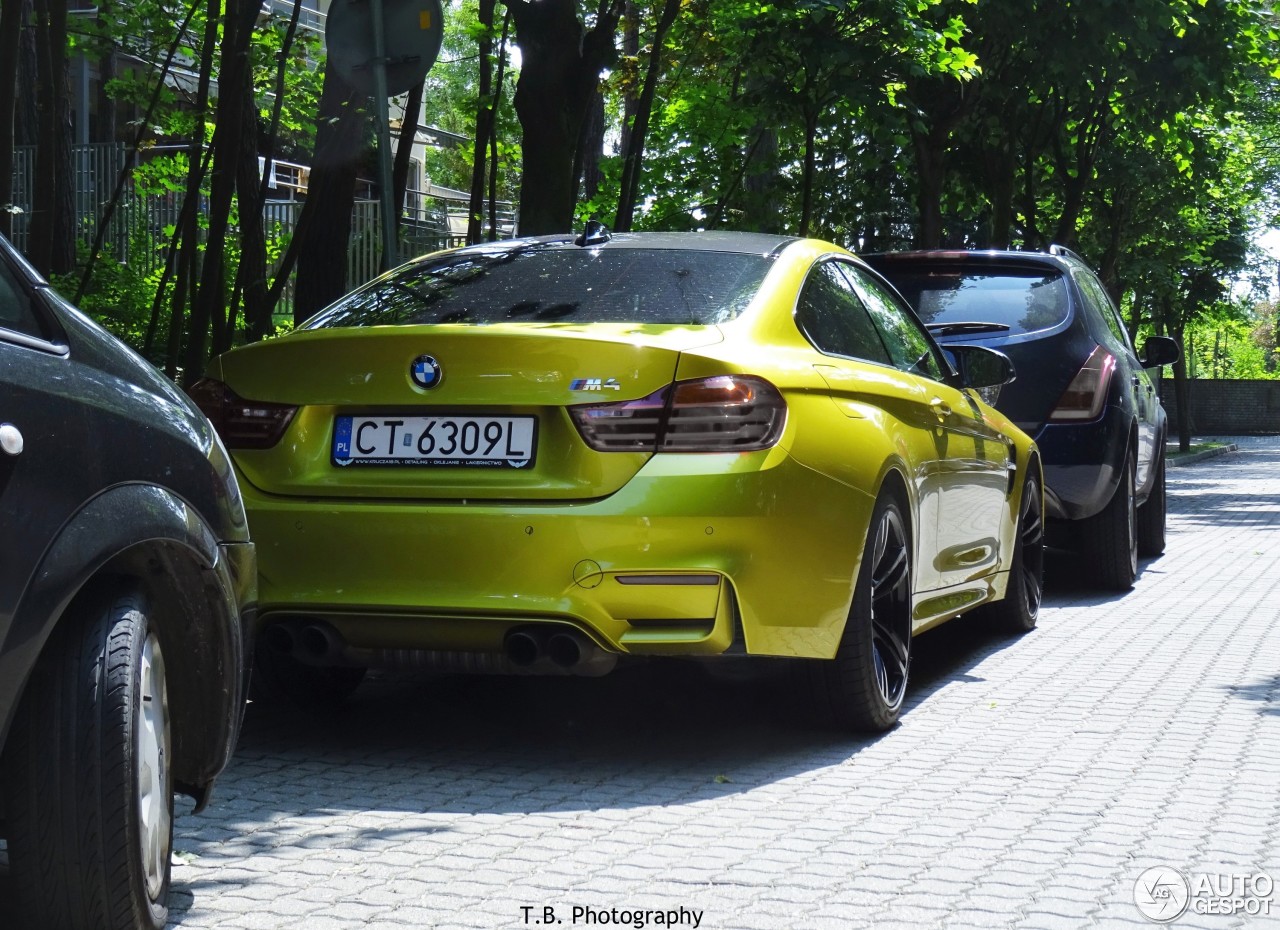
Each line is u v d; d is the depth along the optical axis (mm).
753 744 5367
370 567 4738
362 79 7984
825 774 4953
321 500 4820
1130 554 9984
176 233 10219
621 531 4582
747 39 14289
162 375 3406
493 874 3852
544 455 4684
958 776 4938
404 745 5293
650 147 15852
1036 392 9539
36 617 2723
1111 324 10789
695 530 4598
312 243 12250
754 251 5574
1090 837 4250
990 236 24500
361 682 6363
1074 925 3525
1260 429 57750
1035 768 5062
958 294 9906
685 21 14945
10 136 6852
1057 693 6410
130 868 3004
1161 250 30922
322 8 31266
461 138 30062
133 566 3193
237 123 8461
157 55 12969
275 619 4840
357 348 4844
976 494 6859
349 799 4578
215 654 3441
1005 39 18125
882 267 10180
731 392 4688
